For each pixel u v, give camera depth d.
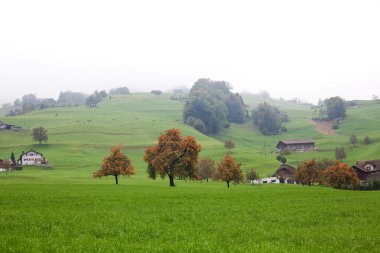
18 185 77.44
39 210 36.25
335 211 38.38
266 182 166.12
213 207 41.31
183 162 96.44
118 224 28.77
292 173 164.88
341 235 26.06
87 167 190.00
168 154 96.00
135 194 56.62
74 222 29.33
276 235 26.09
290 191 68.25
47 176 145.62
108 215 33.56
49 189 65.88
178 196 54.09
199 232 26.73
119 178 145.50
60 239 22.64
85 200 46.12
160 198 50.66
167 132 100.19
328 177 115.69
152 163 97.56
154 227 27.98
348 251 21.61
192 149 96.31
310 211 38.47
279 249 21.19
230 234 26.25
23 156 198.00
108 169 104.31
